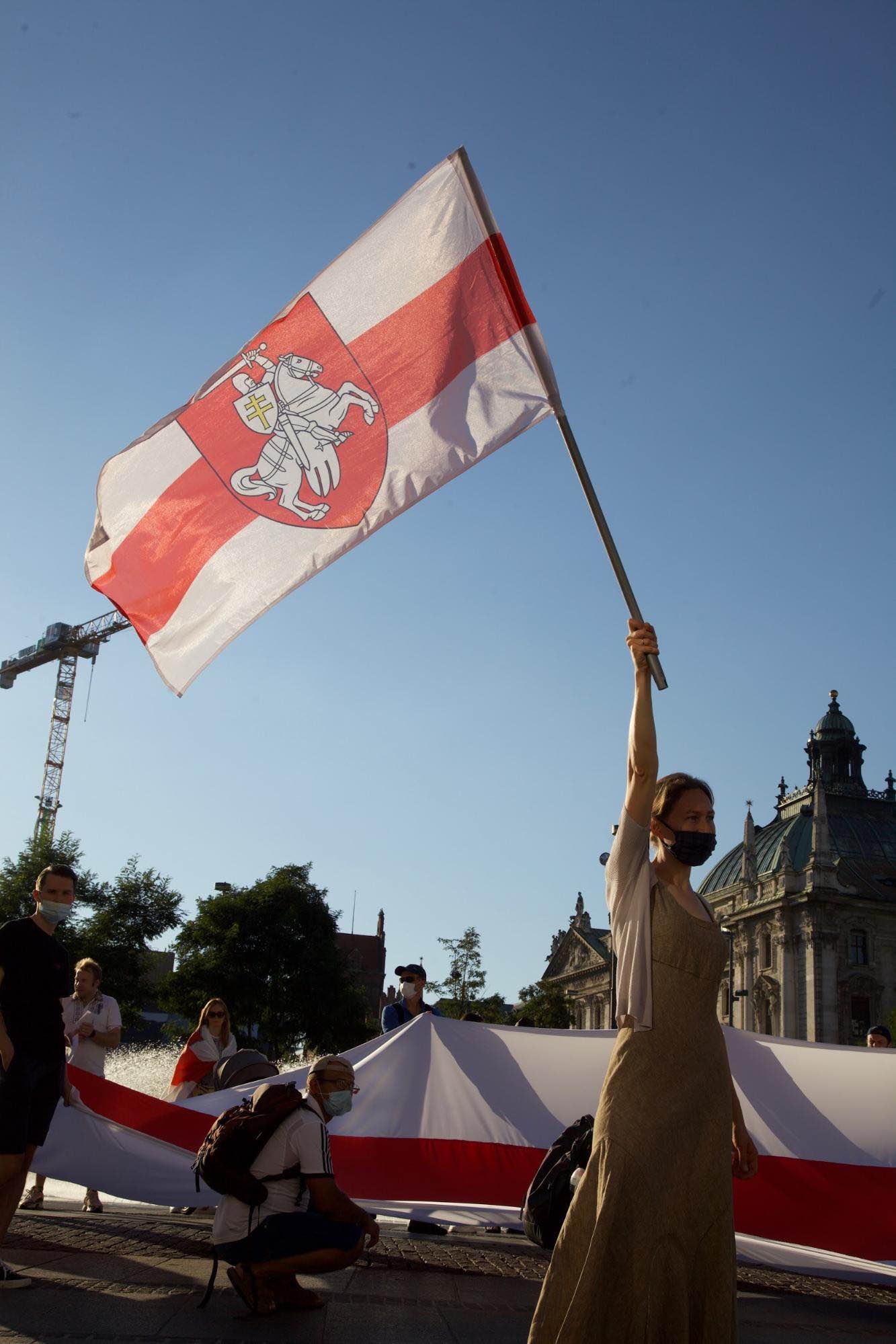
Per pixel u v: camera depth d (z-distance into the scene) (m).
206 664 6.52
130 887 55.09
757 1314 6.97
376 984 132.38
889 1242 8.63
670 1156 3.67
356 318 6.62
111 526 6.73
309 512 6.49
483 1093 9.57
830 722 117.25
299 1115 6.02
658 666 4.26
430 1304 6.36
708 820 4.18
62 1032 6.79
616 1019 3.99
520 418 6.26
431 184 6.60
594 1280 3.51
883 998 95.50
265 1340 5.00
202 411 6.75
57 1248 7.57
